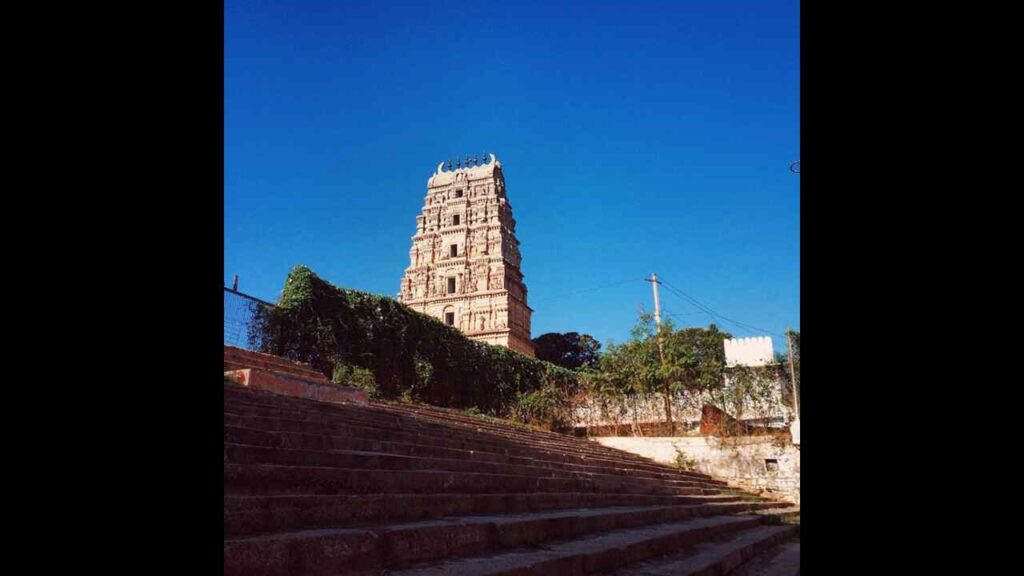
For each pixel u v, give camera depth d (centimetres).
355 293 2241
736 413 2478
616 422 2778
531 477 912
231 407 717
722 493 1781
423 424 1120
